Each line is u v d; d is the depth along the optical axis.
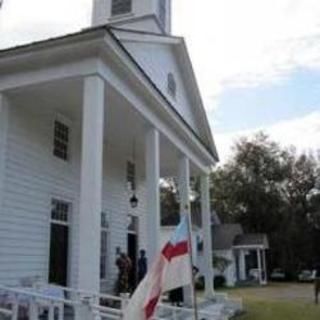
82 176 9.05
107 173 16.53
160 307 10.92
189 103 18.50
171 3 18.83
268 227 48.97
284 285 38.09
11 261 10.68
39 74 10.14
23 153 11.36
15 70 10.37
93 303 8.13
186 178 16.17
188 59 17.00
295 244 47.16
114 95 10.84
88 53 9.73
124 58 10.24
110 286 16.00
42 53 9.87
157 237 11.85
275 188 50.22
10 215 10.75
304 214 49.75
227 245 39.12
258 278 39.84
